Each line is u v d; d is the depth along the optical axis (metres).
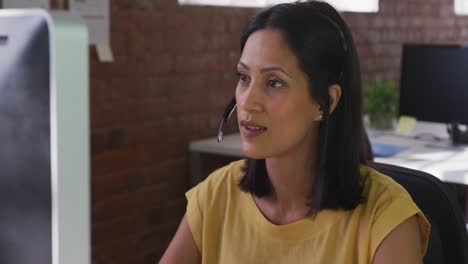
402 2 4.86
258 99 1.05
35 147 0.50
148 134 2.99
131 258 3.00
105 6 2.70
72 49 0.48
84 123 0.50
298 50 1.05
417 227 1.12
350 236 1.11
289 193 1.16
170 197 3.16
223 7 3.31
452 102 3.12
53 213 0.50
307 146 1.12
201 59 3.22
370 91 3.46
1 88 0.52
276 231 1.15
